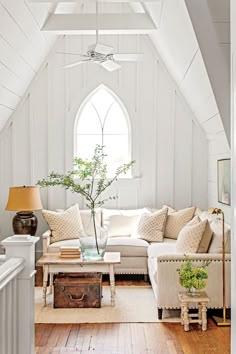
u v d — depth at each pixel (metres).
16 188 6.20
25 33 5.38
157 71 7.13
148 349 3.80
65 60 7.08
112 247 6.08
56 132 7.12
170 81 7.11
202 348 3.80
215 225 5.12
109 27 5.84
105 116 7.27
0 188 7.09
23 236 2.85
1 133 7.07
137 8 6.56
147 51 7.11
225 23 4.30
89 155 7.25
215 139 6.50
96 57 5.11
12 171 7.12
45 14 5.57
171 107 7.14
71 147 7.12
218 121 5.71
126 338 4.05
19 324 2.77
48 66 7.09
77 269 4.94
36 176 7.12
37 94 7.10
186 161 7.16
